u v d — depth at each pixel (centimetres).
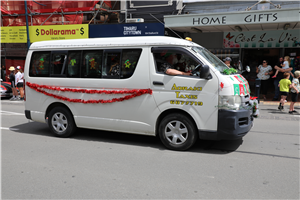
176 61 529
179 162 476
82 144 590
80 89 606
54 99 643
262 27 1239
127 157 503
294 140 615
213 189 371
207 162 475
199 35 1464
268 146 569
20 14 1577
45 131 715
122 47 563
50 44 648
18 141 617
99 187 379
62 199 346
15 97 1375
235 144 583
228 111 488
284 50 1358
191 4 1405
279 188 374
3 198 350
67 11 1511
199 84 501
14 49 1866
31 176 419
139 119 557
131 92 552
